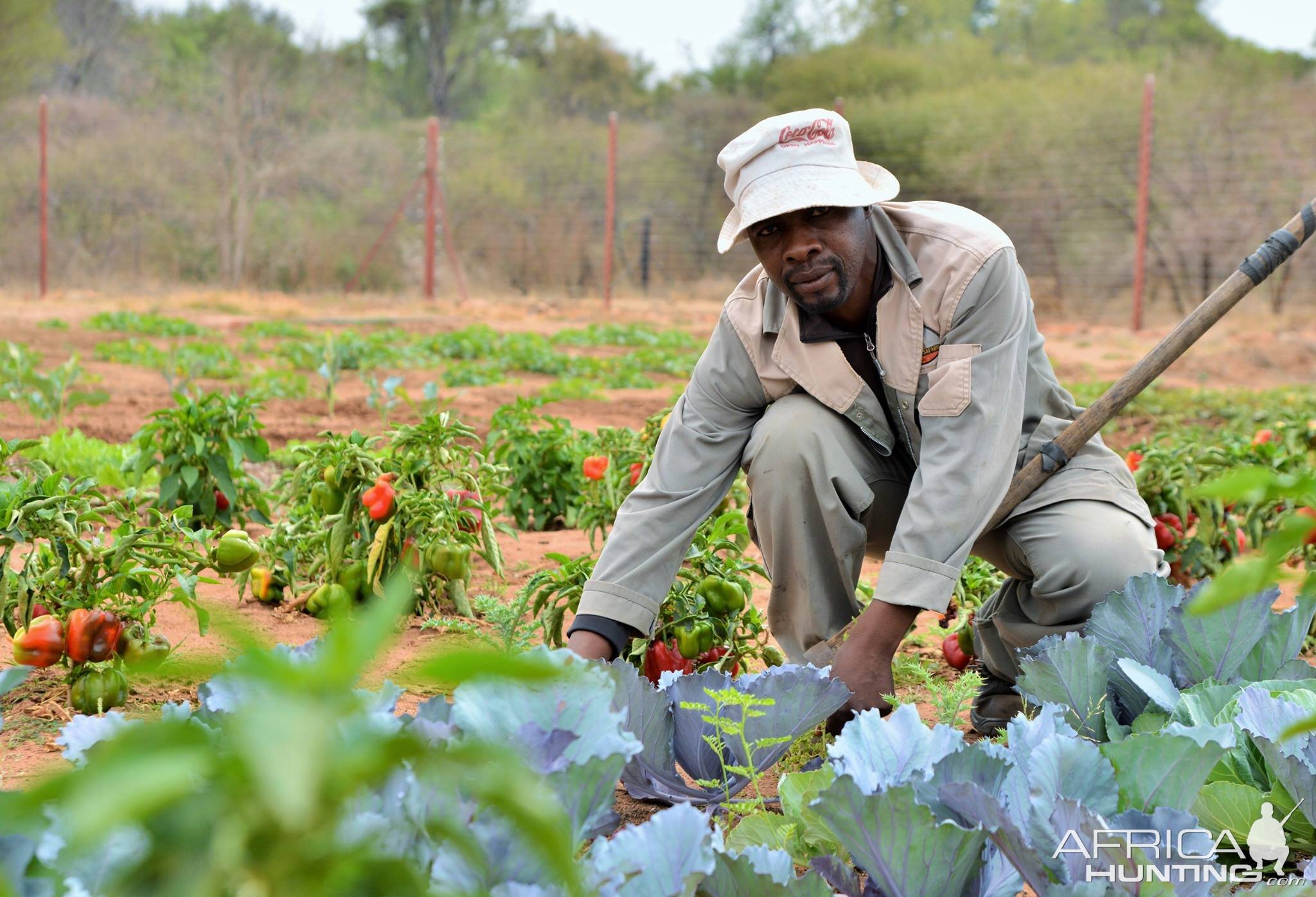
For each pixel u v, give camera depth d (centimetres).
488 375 1203
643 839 155
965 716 321
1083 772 186
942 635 373
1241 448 479
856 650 257
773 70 3988
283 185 3028
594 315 2214
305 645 202
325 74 3422
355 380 1175
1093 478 285
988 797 170
